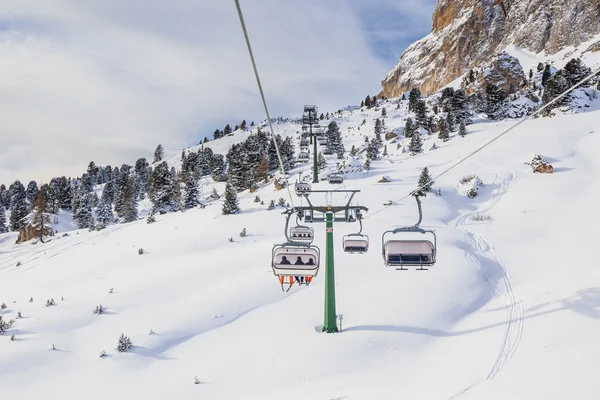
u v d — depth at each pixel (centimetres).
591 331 1761
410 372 1780
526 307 2294
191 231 4538
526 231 3656
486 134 7669
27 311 2817
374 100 17725
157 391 1795
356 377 1769
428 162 6562
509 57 11250
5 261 5150
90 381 1911
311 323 2312
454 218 4297
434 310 2364
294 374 1831
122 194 11438
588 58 12431
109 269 3731
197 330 2403
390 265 1432
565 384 1370
